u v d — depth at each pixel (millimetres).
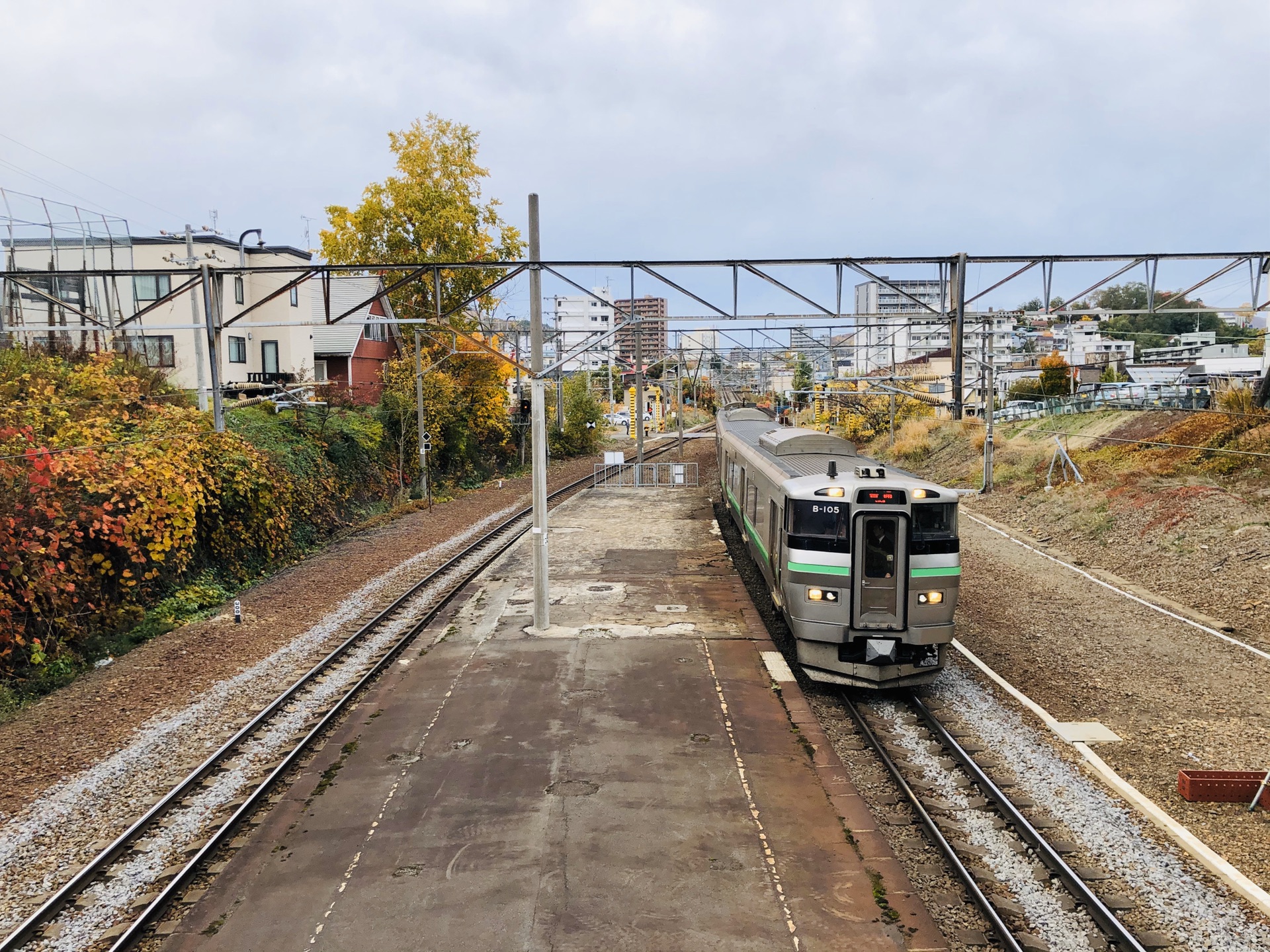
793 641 14055
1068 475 24594
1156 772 9055
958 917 6621
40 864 7520
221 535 17969
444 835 7641
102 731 10406
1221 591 14992
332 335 37375
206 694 11711
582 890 6750
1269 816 8039
